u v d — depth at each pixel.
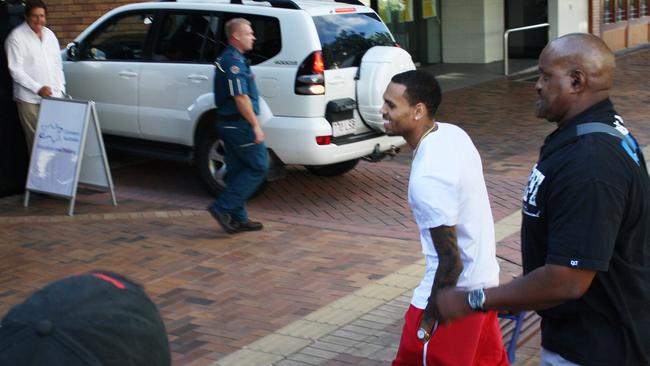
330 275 6.25
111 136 9.38
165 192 8.88
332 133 7.82
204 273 6.35
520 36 20.34
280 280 6.17
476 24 19.08
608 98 2.89
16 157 8.79
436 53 19.50
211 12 8.39
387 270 6.33
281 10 7.89
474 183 3.45
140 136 9.00
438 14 19.34
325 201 8.38
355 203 8.30
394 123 3.54
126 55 9.11
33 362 1.13
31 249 7.00
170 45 8.73
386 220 7.71
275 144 7.89
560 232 2.68
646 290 2.82
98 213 8.09
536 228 2.87
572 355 2.83
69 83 9.52
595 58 2.80
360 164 9.95
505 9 19.84
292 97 7.76
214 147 8.35
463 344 3.43
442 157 3.39
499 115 13.21
